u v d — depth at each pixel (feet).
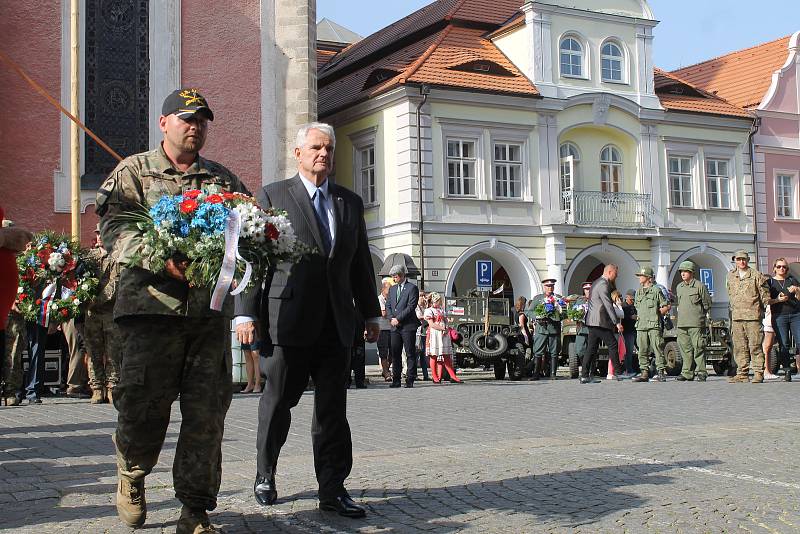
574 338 72.18
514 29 109.60
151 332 15.20
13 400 43.27
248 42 73.46
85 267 43.42
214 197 14.88
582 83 110.32
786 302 56.18
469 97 102.32
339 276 17.97
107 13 70.23
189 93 16.02
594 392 49.14
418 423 34.01
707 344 70.69
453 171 102.53
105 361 44.37
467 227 102.17
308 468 22.82
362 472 22.17
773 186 123.85
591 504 18.19
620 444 26.96
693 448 25.88
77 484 20.72
